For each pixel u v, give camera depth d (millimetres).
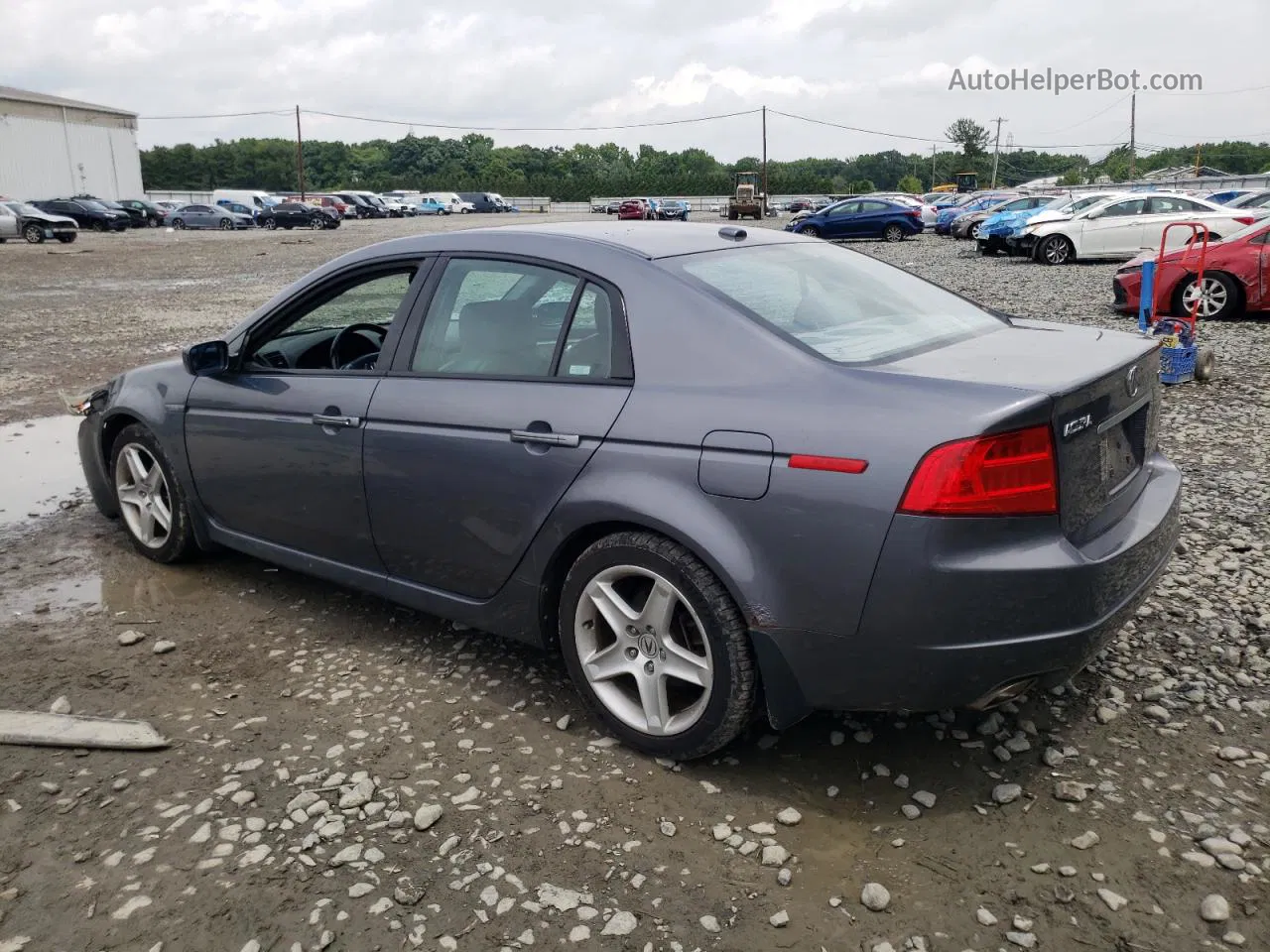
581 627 3131
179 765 3053
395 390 3531
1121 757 2994
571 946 2301
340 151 145500
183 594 4398
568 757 3072
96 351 11164
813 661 2678
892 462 2488
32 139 64125
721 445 2732
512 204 81312
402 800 2854
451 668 3666
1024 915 2361
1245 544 4645
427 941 2322
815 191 109562
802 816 2756
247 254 29328
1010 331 3410
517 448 3150
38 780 2979
